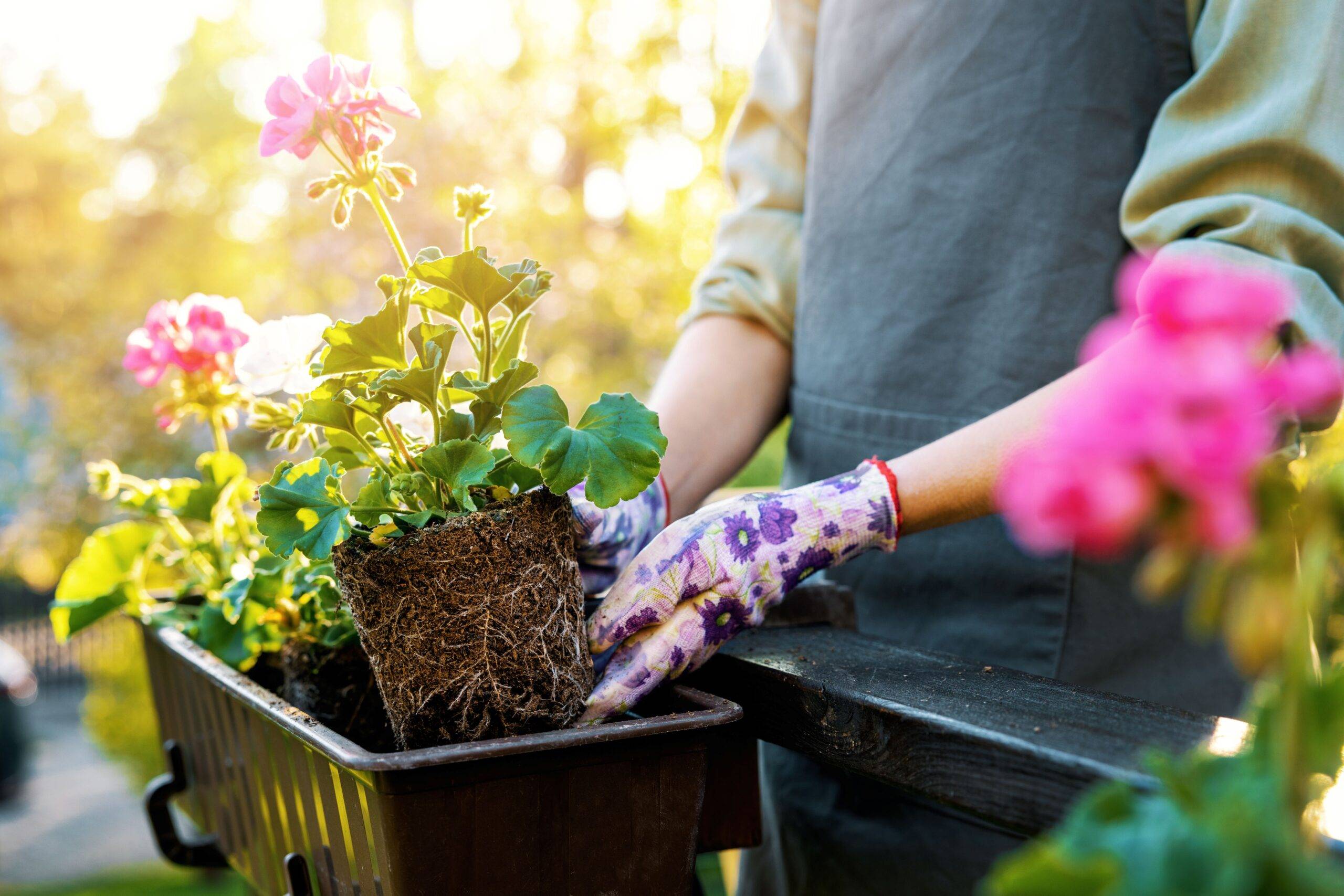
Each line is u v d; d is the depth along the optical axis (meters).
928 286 1.05
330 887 0.68
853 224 1.11
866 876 0.98
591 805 0.61
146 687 5.64
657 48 6.44
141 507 1.06
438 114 6.22
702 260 6.26
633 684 0.67
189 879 5.04
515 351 0.73
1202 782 0.32
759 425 1.16
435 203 6.11
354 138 0.68
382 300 6.01
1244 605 0.30
